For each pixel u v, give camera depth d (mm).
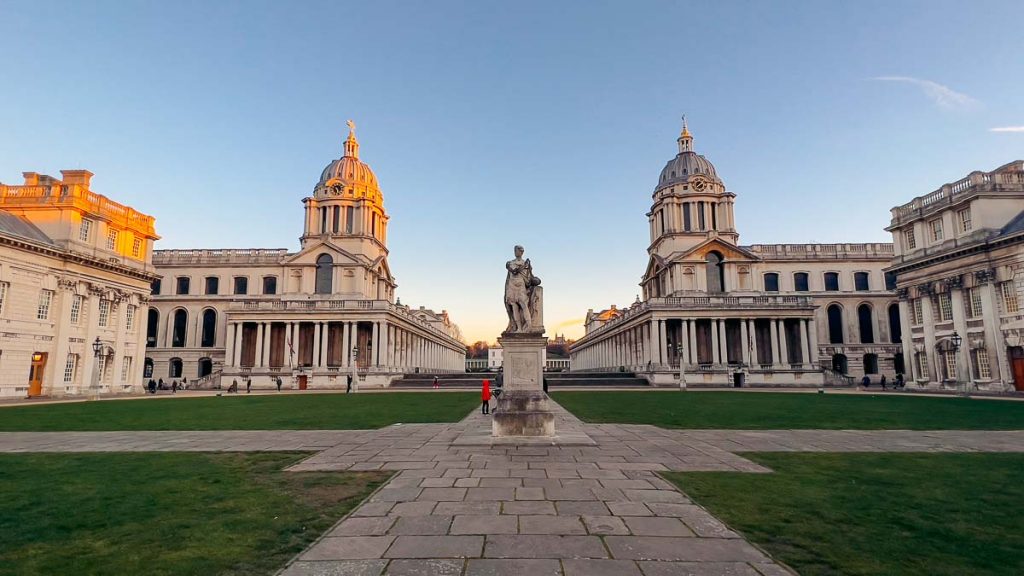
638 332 77688
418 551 6680
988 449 14797
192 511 8609
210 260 81625
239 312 68000
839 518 8102
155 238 58188
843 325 78438
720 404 32750
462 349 143000
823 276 80562
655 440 16500
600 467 12078
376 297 84750
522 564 6234
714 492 9695
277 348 71750
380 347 66625
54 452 14859
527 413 16406
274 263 81562
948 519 8094
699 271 74438
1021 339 41906
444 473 11453
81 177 49500
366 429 19875
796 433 18281
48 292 45219
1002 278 43625
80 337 47750
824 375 66812
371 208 83688
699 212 80250
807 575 5977
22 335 42469
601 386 62938
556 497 9320
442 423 21859
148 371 77375
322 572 6039
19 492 9953
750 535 7301
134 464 12891
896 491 9828
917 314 53344
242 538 7277
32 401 39406
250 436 18047
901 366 76125
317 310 67562
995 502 9070
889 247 81062
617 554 6566
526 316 17047
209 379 68125
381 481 10750
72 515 8398
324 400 39688
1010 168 45812
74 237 47188
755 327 71062
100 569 6184
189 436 18141
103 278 50500
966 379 46406
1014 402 33031
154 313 79812
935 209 49688
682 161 85000
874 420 22578
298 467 12344
